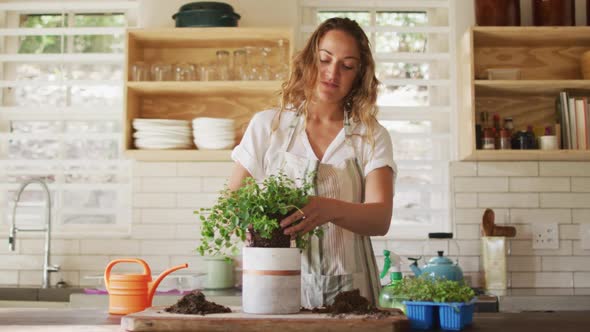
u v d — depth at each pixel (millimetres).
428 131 4543
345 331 1662
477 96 4383
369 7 4574
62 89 4656
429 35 4594
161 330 1692
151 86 4066
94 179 4559
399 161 4344
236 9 4398
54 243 4328
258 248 1818
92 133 4496
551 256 4266
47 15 4730
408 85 4504
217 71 4113
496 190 4297
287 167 2322
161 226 4309
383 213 2129
